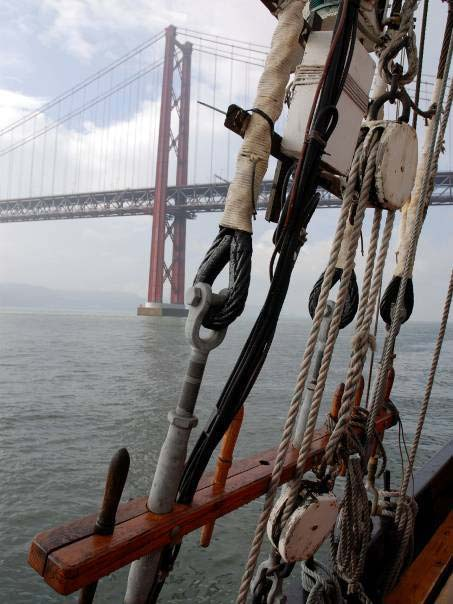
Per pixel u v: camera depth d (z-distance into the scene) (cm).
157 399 1841
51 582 93
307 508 126
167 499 111
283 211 113
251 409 1636
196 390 110
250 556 122
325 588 158
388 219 135
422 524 245
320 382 128
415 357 4625
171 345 4209
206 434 116
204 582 575
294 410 120
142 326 6525
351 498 149
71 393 1917
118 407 1670
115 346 4022
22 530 718
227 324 107
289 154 121
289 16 117
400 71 133
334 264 121
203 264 114
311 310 184
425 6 179
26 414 1512
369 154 124
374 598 193
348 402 133
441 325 196
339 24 108
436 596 200
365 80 126
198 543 655
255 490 133
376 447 183
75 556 94
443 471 284
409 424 1623
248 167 111
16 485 898
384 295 181
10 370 2491
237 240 108
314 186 110
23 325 6856
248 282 107
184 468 118
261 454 155
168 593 554
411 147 133
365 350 136
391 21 131
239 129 115
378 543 199
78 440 1236
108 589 555
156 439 1267
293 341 5925
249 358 112
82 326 6869
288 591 181
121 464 99
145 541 104
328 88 108
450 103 174
